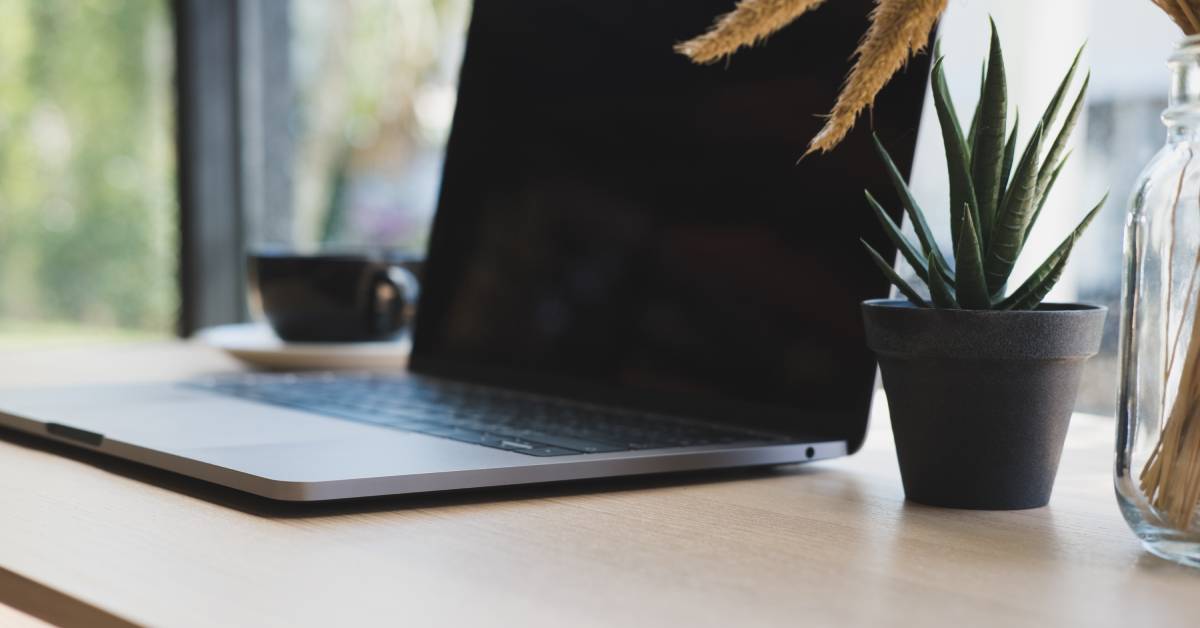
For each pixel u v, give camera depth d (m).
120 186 2.21
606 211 0.96
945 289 0.60
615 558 0.47
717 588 0.42
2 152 2.36
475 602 0.40
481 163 1.10
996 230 0.60
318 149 1.92
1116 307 1.13
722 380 0.82
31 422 0.74
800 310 0.78
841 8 0.79
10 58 2.32
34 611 0.42
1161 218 0.49
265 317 1.26
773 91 0.83
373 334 1.24
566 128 1.01
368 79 1.86
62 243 2.29
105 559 0.45
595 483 0.64
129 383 0.97
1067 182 1.19
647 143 0.93
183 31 1.93
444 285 1.11
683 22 0.91
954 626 0.38
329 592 0.41
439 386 1.00
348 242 1.89
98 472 0.64
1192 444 0.47
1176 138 0.51
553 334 0.98
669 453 0.64
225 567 0.44
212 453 0.61
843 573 0.45
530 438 0.68
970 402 0.58
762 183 0.83
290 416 0.77
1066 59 1.19
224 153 1.97
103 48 2.21
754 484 0.66
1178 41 0.50
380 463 0.58
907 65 0.73
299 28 1.93
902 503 0.60
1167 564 0.48
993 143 0.59
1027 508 0.60
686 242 0.88
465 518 0.54
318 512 0.55
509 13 1.10
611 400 0.90
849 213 0.76
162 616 0.38
